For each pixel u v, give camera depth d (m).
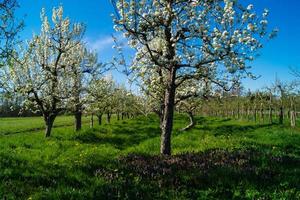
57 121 86.12
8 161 14.75
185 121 54.91
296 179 13.72
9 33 19.20
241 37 16.69
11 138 31.78
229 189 12.46
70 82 36.28
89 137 33.28
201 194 12.07
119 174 13.50
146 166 14.76
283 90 56.78
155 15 17.66
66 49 35.53
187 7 18.12
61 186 11.91
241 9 17.16
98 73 38.25
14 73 32.62
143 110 46.16
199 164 15.41
